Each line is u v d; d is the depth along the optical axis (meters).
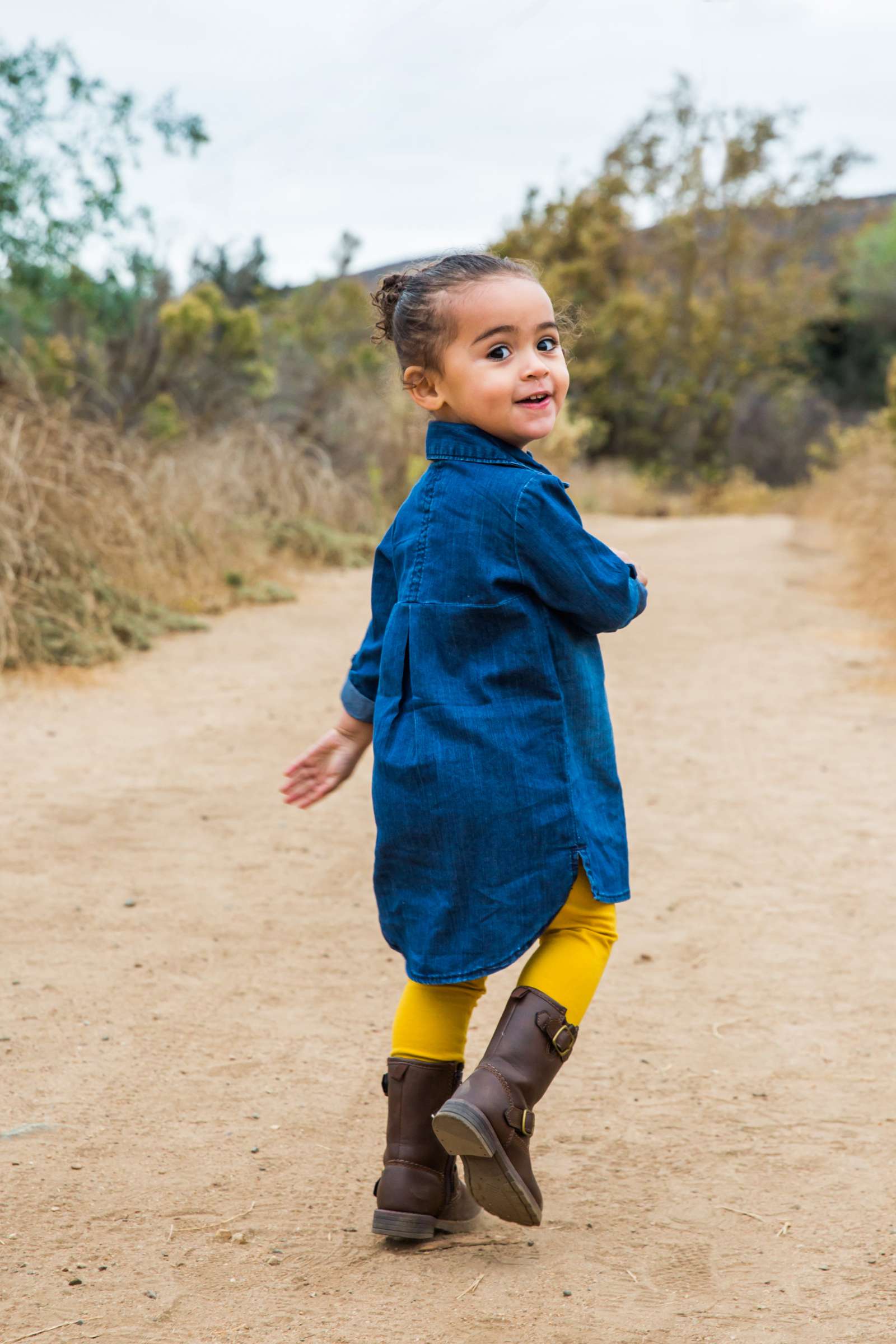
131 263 11.28
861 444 20.23
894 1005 2.94
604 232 34.91
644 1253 1.92
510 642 1.86
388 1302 1.77
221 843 4.19
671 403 36.69
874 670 7.31
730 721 6.09
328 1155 2.23
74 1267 1.86
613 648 8.16
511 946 1.82
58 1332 1.68
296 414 16.02
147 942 3.29
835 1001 2.96
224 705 6.30
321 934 3.38
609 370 36.25
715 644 8.30
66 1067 2.55
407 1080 1.95
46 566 7.47
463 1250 1.93
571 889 1.88
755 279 38.19
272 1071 2.56
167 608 8.98
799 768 5.23
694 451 37.69
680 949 3.31
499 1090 1.76
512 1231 1.99
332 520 13.53
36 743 5.45
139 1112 2.37
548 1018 1.82
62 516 7.90
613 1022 2.85
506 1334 1.69
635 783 5.02
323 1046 2.69
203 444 12.70
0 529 7.24
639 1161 2.23
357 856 4.10
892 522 11.04
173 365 13.49
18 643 7.01
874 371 40.72
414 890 1.89
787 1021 2.86
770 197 37.53
